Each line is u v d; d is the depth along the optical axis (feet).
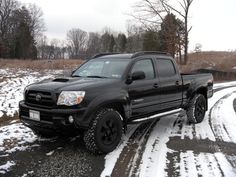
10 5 298.76
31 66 105.50
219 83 79.46
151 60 23.30
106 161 17.92
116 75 20.86
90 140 18.35
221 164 17.79
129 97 20.53
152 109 22.72
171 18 107.55
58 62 116.16
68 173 16.14
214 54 181.57
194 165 17.57
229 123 28.32
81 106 17.75
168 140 22.41
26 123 19.70
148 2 108.27
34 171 16.30
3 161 17.57
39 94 18.74
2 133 22.76
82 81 19.62
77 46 372.38
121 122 19.86
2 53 264.72
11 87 55.67
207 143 21.84
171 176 16.01
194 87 27.37
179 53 109.19
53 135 21.94
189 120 27.71
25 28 285.84
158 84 23.02
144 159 18.38
